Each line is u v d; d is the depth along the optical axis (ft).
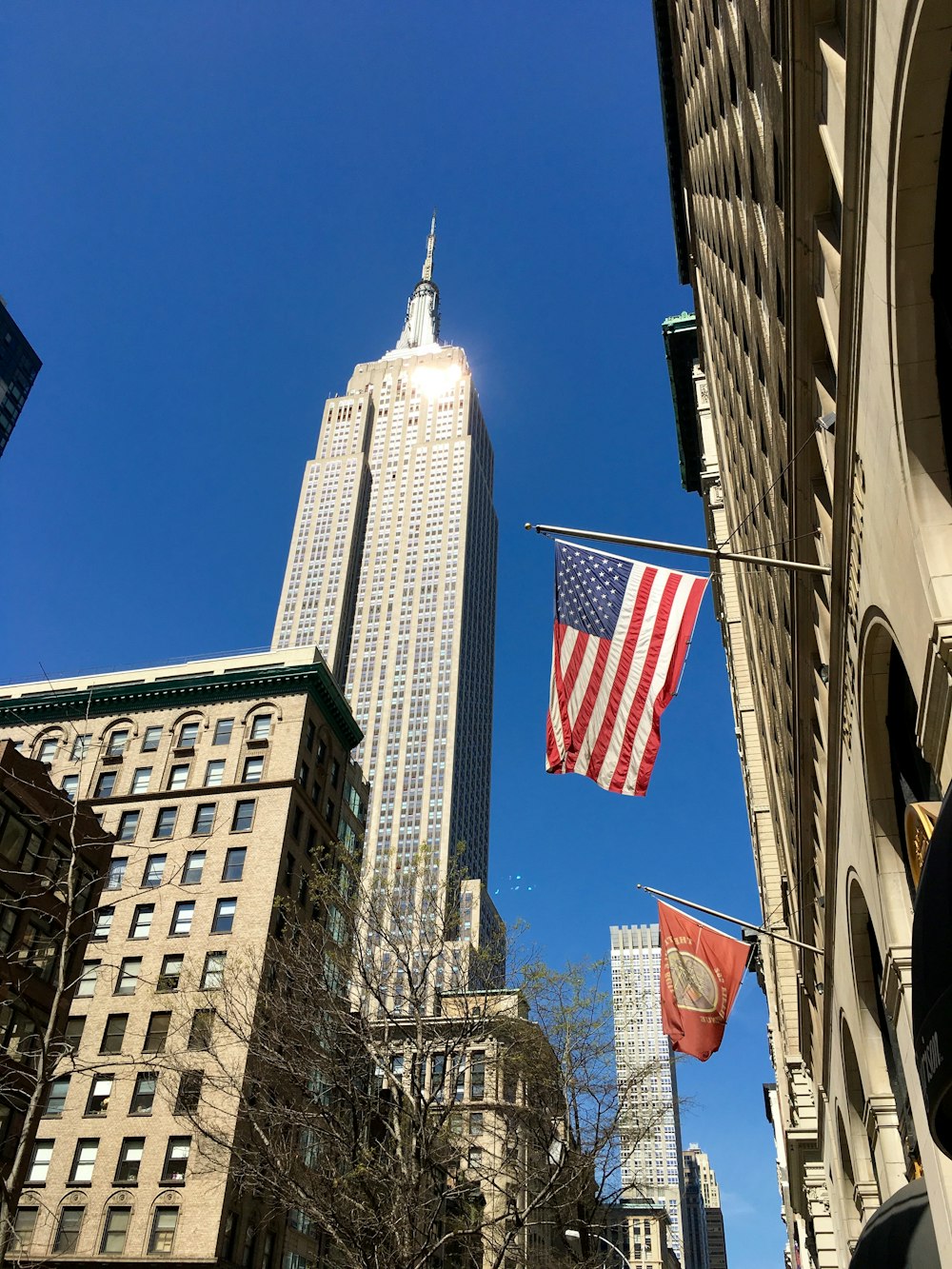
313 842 185.78
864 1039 58.80
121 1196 137.39
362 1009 86.38
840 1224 94.27
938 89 27.22
